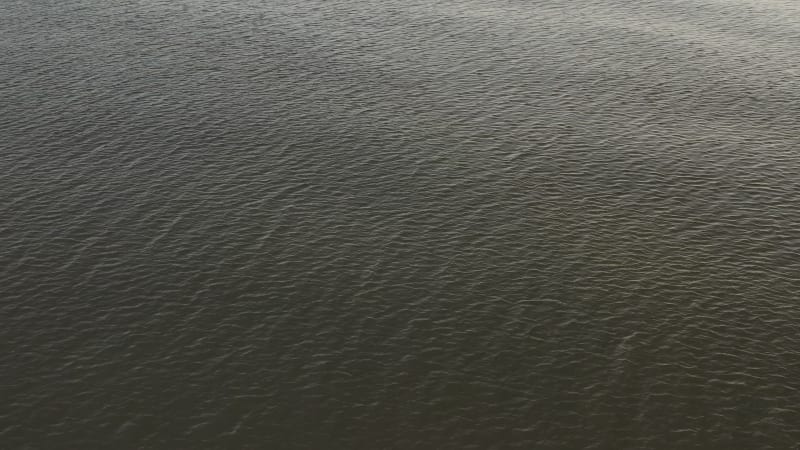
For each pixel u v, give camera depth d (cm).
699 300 6862
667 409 5731
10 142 9444
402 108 10469
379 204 8269
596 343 6362
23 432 5503
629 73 11662
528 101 10744
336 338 6406
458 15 14025
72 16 13775
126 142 9488
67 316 6612
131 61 11869
